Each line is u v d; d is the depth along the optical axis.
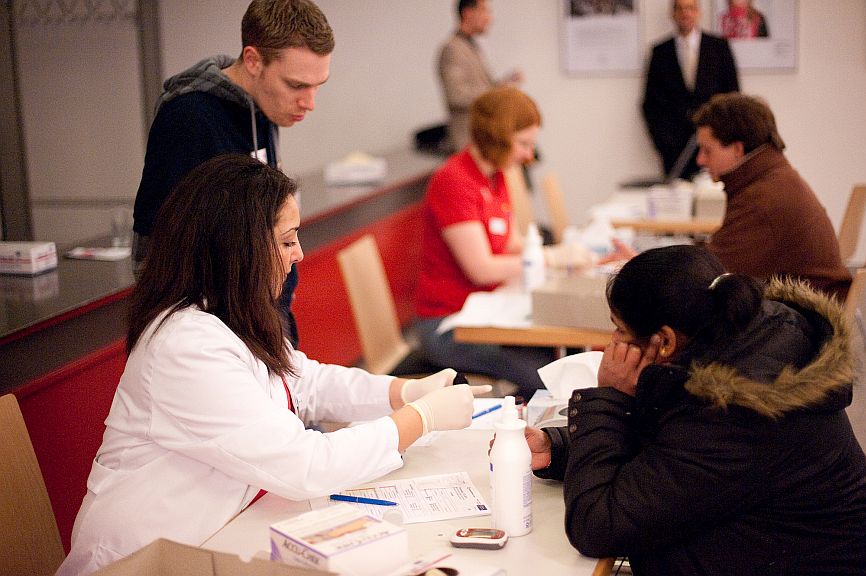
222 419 1.57
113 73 6.97
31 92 7.11
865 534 1.42
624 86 6.67
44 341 2.50
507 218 3.65
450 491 1.70
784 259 2.80
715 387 1.37
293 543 1.33
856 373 1.47
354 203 4.66
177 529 1.61
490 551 1.48
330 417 2.00
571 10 6.65
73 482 2.61
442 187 3.46
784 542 1.40
